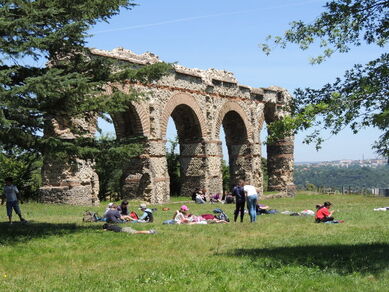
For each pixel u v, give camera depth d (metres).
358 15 12.98
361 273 11.57
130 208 32.62
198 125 43.88
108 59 19.38
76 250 14.98
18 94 15.73
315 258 13.36
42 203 30.92
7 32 15.47
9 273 12.07
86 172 31.61
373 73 12.29
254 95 52.31
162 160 38.56
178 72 41.16
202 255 14.20
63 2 17.25
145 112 37.41
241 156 50.66
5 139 16.69
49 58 18.62
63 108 17.69
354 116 12.10
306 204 40.81
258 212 29.27
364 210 30.84
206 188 43.72
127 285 10.44
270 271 11.79
